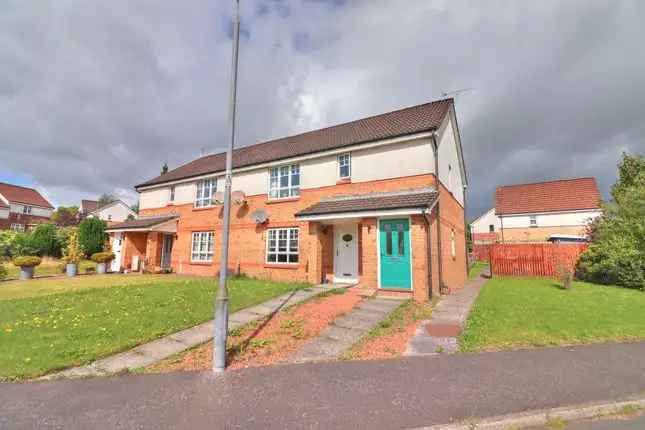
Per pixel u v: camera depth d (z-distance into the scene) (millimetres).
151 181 23328
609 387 4703
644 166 20266
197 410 4117
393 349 6367
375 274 11672
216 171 18656
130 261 21234
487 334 7137
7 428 3725
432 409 4109
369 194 13031
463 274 18219
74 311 8711
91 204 66312
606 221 17219
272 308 9289
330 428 3705
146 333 7070
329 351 6266
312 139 17562
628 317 8344
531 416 3947
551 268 18844
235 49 6609
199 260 18984
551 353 6090
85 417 3957
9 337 6641
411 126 13180
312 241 13672
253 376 5168
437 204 12367
